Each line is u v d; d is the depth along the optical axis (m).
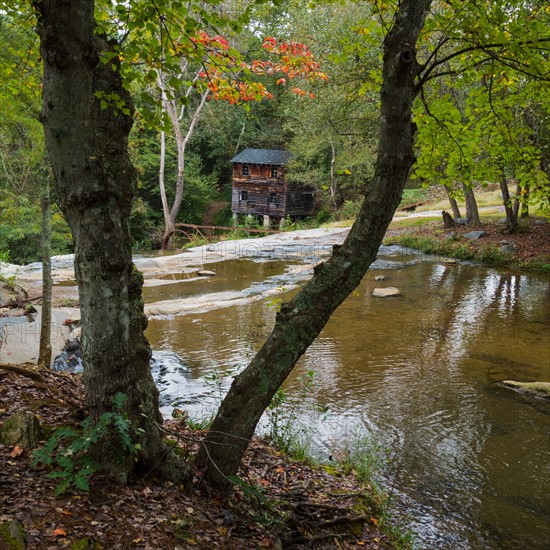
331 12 25.33
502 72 5.40
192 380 9.30
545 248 20.42
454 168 6.37
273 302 5.72
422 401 8.72
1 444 3.84
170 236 34.38
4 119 6.35
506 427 7.89
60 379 6.02
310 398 8.73
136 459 3.76
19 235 20.28
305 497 5.08
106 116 3.63
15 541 2.83
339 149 36.12
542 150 15.07
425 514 5.75
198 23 3.48
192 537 3.51
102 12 4.20
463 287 16.94
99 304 3.55
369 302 15.16
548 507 5.99
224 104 44.91
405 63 3.68
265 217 42.00
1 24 5.00
